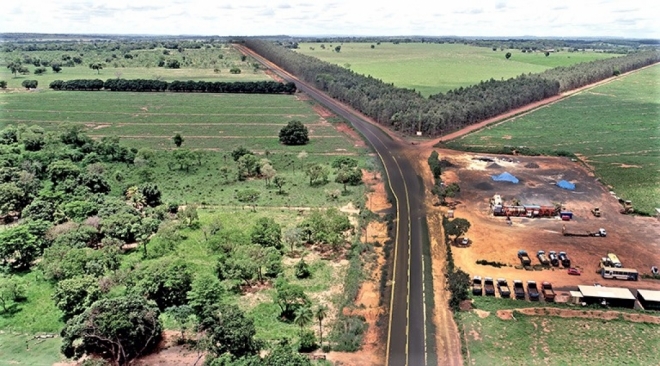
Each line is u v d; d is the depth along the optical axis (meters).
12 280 83.12
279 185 129.38
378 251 96.12
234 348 62.28
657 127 197.25
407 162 153.50
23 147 151.25
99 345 65.56
